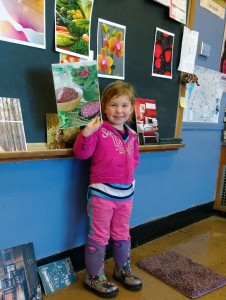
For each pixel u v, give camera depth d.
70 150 1.39
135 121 1.73
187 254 1.91
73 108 1.33
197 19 2.11
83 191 1.58
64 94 1.30
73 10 1.34
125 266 1.55
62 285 1.49
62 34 1.32
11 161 1.22
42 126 1.33
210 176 2.60
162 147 1.89
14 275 1.29
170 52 1.89
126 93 1.42
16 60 1.20
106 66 1.54
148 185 2.00
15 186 1.30
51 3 1.26
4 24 1.14
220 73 2.44
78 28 1.37
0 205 1.27
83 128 1.46
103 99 1.46
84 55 1.42
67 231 1.55
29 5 1.20
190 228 2.38
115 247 1.55
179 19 1.87
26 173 1.33
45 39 1.27
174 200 2.25
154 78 1.83
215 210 2.71
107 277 1.61
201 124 2.36
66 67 1.30
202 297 1.48
